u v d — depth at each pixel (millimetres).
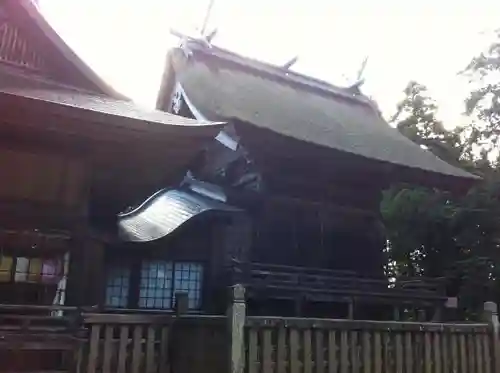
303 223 13688
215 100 13375
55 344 6402
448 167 14906
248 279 11336
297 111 15172
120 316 6711
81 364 6414
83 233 7805
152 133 7652
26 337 6309
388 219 20750
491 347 7973
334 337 6824
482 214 19000
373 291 12742
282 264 13023
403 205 20344
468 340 7797
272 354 6500
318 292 11969
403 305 13219
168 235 11094
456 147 22344
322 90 18703
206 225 12445
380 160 13297
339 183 14492
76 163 7988
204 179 15164
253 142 12195
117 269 11438
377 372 6938
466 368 7648
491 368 7883
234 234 12500
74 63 9172
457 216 19266
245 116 12539
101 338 6645
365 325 7047
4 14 8953
